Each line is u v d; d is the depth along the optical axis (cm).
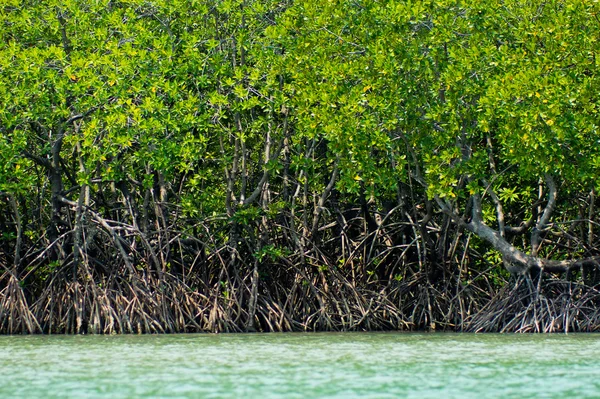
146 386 3544
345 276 6881
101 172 6719
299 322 6619
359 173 6294
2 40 6462
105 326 6200
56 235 6600
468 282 6656
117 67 6162
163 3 6600
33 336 5991
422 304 6706
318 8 6222
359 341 5462
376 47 5803
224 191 7331
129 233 6650
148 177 6231
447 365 4175
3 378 3784
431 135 6034
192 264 6688
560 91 5400
